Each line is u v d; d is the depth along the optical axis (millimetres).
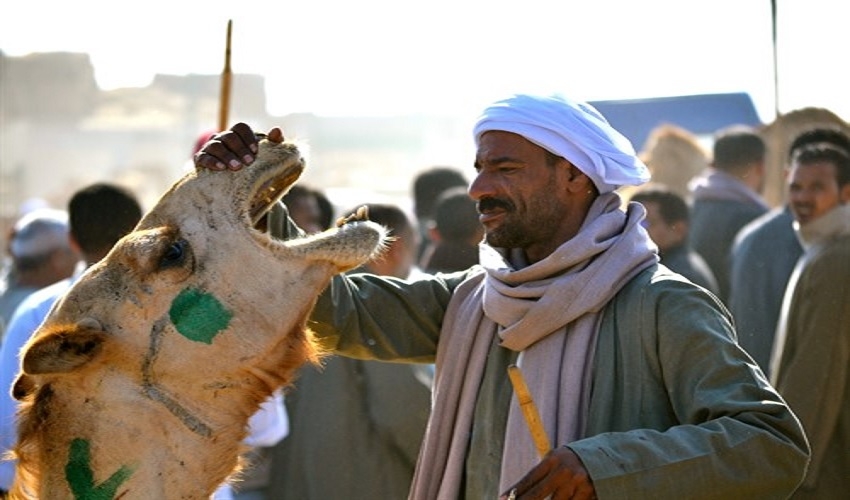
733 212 10602
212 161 4797
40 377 4551
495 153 4934
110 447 4547
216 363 4641
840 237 7855
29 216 9844
